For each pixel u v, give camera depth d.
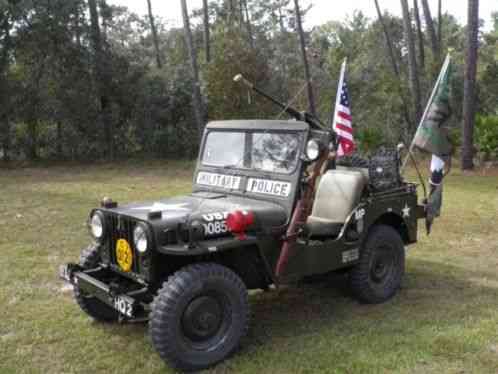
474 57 15.51
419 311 5.10
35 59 19.84
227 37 19.94
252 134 4.89
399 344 4.37
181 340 3.84
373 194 5.30
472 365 4.02
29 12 19.02
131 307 3.82
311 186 4.43
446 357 4.15
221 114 19.33
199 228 3.94
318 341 4.45
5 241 7.67
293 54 23.86
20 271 6.27
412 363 4.05
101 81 20.41
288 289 5.76
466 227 8.67
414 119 19.20
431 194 6.30
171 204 4.51
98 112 20.75
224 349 4.03
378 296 5.29
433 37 22.48
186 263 4.18
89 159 20.88
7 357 4.18
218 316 4.04
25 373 3.95
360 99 20.73
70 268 4.57
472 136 15.86
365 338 4.48
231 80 18.92
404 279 6.08
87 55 20.14
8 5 18.39
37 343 4.43
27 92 19.39
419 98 18.98
